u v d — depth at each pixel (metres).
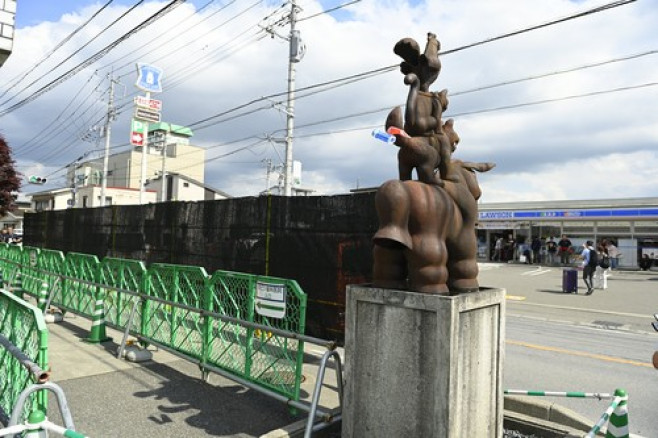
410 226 3.24
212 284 5.84
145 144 29.47
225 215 8.72
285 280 5.32
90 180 55.31
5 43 6.33
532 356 7.67
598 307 13.74
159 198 51.62
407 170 3.50
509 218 30.48
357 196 6.36
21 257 12.05
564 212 28.31
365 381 3.32
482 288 3.71
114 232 12.54
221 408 4.66
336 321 6.56
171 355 6.52
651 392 5.83
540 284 19.33
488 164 4.00
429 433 2.98
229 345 5.27
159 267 6.68
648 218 25.42
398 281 3.42
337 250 6.59
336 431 3.98
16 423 2.48
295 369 4.41
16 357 2.97
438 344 2.94
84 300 8.18
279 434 3.67
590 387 5.99
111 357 6.34
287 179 20.34
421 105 3.43
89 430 4.08
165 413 4.51
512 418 4.32
